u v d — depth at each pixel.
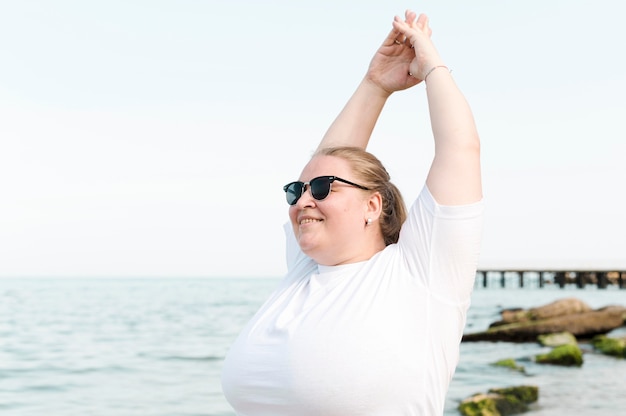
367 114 2.86
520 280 54.28
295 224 2.44
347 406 2.13
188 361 21.61
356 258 2.41
